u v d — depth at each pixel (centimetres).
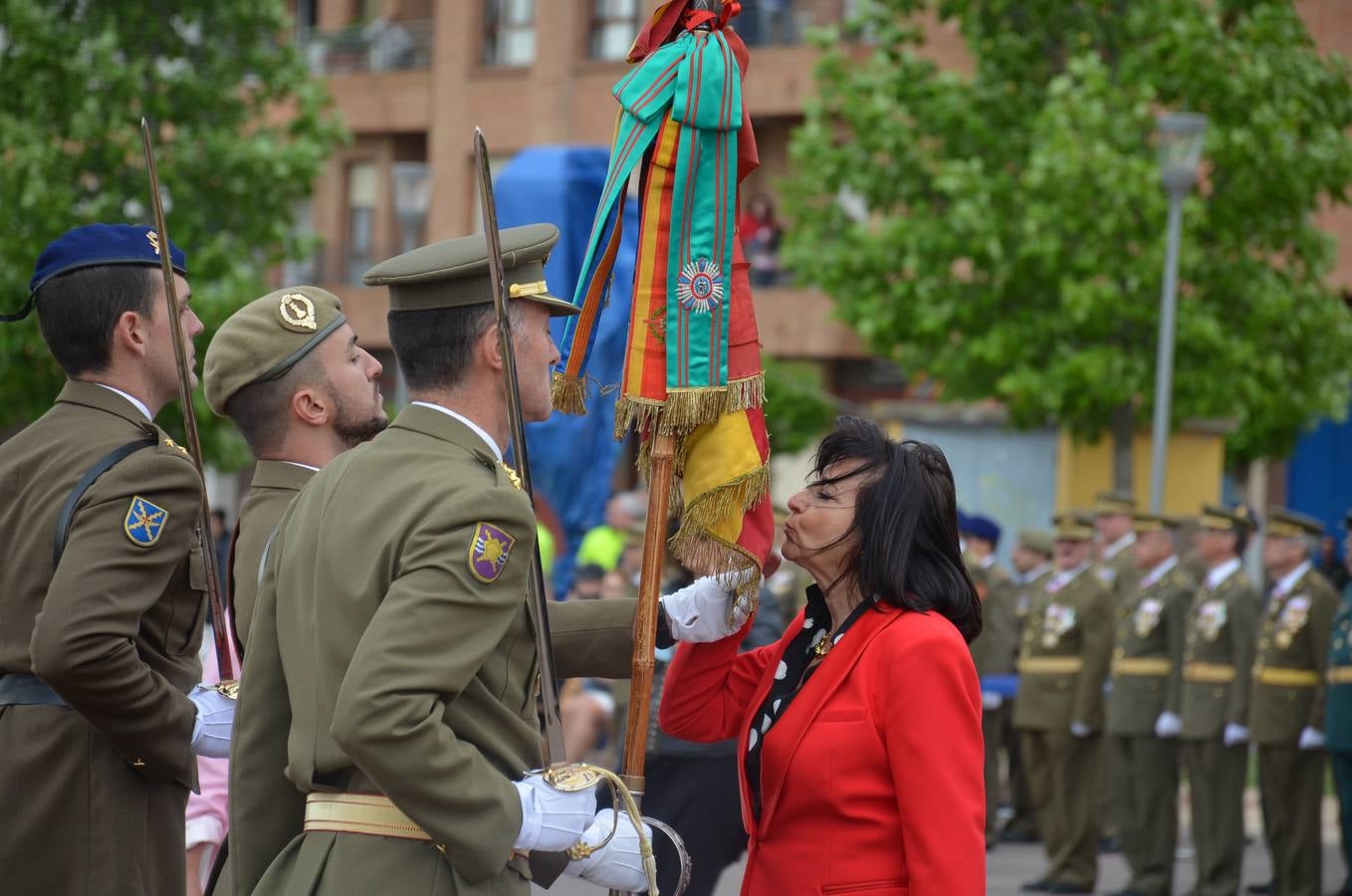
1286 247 3988
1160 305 3653
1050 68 3966
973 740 745
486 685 668
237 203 3650
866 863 747
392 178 6191
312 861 661
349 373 893
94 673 778
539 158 2391
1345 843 2300
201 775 1076
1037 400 3816
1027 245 3628
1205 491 4750
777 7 5550
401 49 6244
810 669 788
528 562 654
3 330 3372
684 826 1362
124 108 3462
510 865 670
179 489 823
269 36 3828
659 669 1373
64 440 842
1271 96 3694
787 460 5181
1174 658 2378
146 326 877
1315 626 2283
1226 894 2333
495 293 670
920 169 3956
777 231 5547
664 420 762
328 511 680
